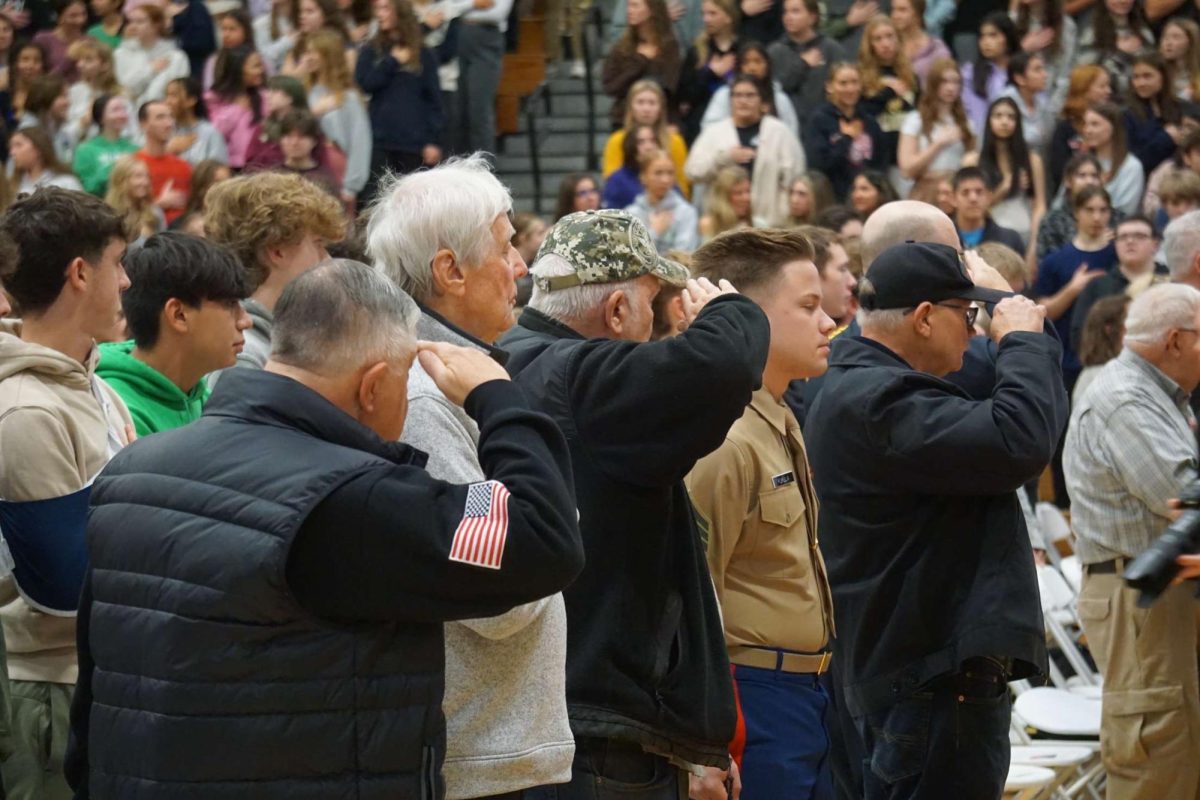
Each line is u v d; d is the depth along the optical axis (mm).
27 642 8273
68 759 7027
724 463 9297
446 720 6926
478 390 6652
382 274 6762
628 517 7676
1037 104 25438
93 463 8312
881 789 10109
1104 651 12633
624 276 8203
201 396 9945
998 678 9648
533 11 31766
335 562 6094
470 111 27562
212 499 6207
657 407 7480
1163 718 12336
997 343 9734
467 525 6109
